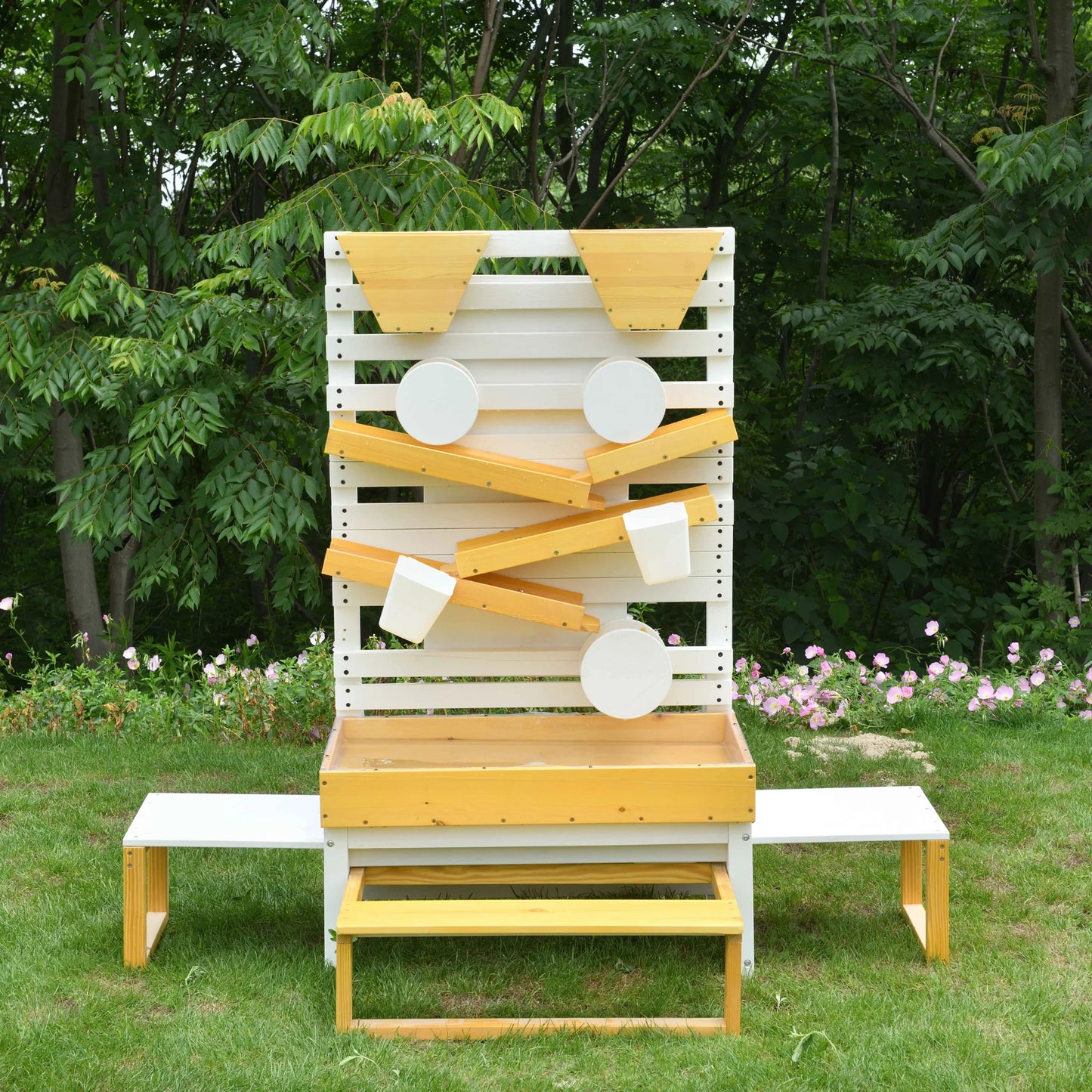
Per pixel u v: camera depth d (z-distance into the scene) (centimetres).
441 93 879
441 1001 323
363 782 325
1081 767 527
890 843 440
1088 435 938
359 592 353
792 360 1158
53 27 807
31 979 324
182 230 879
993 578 1059
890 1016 307
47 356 654
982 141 892
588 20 845
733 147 1038
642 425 332
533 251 338
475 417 333
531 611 333
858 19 865
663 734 365
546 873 337
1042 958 344
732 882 332
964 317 813
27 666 1020
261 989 324
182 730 607
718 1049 290
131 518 643
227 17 808
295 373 621
